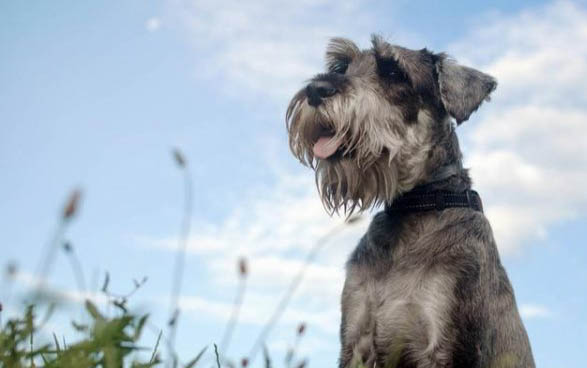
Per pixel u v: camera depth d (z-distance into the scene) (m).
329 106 1.05
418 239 0.99
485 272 0.98
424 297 0.95
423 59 1.12
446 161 1.05
